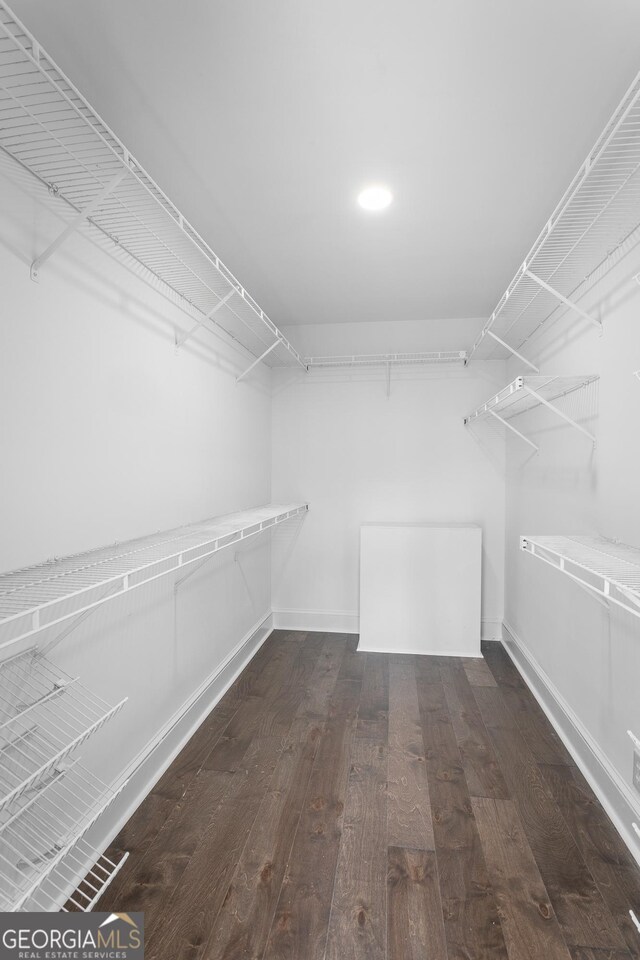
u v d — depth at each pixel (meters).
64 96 1.00
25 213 1.35
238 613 3.18
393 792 1.97
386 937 1.35
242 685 2.95
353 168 1.76
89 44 1.20
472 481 3.75
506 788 2.00
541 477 2.84
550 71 1.31
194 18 1.13
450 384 3.75
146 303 2.02
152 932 1.36
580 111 1.46
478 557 3.47
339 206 2.03
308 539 3.94
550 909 1.44
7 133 1.25
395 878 1.55
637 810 1.66
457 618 3.48
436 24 1.16
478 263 2.61
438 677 3.09
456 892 1.50
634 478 1.75
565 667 2.42
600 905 1.46
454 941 1.34
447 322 3.62
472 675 3.12
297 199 1.97
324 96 1.39
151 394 2.06
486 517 3.74
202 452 2.59
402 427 3.81
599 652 2.02
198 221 2.16
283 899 1.47
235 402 3.10
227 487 2.96
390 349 3.72
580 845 1.69
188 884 1.52
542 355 2.84
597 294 2.06
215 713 2.60
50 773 1.18
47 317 1.44
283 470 3.95
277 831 1.75
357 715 2.59
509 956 1.31
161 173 1.78
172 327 2.25
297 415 3.93
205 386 2.62
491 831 1.76
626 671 1.78
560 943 1.34
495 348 3.52
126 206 1.54
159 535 2.07
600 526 2.02
